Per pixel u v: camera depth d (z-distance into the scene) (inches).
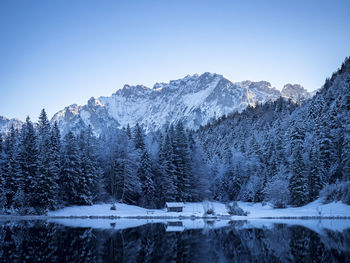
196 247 1473.9
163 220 2679.6
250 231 1940.2
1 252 1289.4
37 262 1139.3
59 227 2025.1
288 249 1405.0
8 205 2738.7
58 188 2856.8
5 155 2903.5
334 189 3073.3
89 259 1211.9
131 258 1256.8
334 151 3499.0
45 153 2748.5
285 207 3289.9
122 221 2519.7
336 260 1182.9
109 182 3380.9
